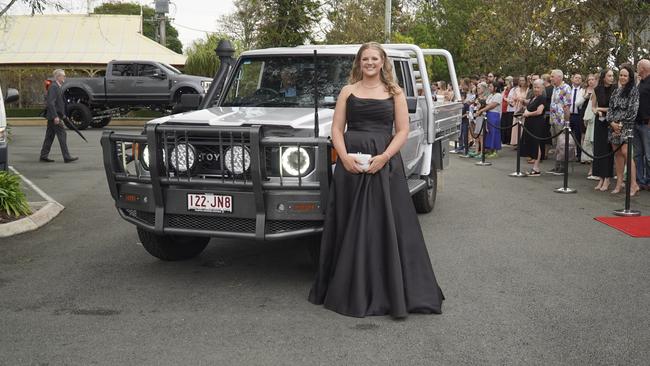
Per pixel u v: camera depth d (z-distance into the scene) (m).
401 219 5.03
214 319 4.90
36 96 32.62
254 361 4.14
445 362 4.11
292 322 4.83
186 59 32.69
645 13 15.90
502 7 21.72
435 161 9.05
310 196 5.29
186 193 5.52
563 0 16.92
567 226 8.07
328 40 30.53
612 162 10.63
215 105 7.18
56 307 5.19
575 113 13.32
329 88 6.83
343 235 5.07
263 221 5.32
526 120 12.68
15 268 6.32
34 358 4.20
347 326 4.74
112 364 4.11
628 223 8.18
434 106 8.38
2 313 5.05
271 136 5.45
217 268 6.32
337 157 5.13
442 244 7.19
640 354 4.22
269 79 7.07
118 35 34.03
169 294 5.52
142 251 7.00
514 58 19.84
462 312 5.02
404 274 4.98
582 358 4.16
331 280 5.11
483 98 16.08
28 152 16.58
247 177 5.40
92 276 6.05
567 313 4.98
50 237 7.64
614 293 5.46
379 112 5.14
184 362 4.13
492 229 7.93
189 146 5.50
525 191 10.78
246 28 30.67
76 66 32.12
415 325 4.75
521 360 4.14
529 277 5.93
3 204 8.06
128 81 24.44
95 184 11.53
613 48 16.31
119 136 5.75
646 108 9.82
